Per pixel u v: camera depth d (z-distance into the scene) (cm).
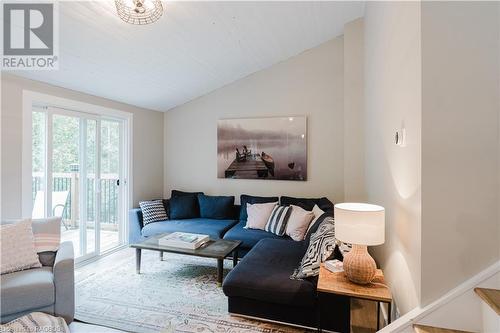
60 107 315
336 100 402
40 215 300
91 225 363
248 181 445
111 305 243
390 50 198
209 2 251
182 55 326
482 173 126
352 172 352
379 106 243
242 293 214
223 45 330
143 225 401
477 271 125
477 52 126
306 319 206
